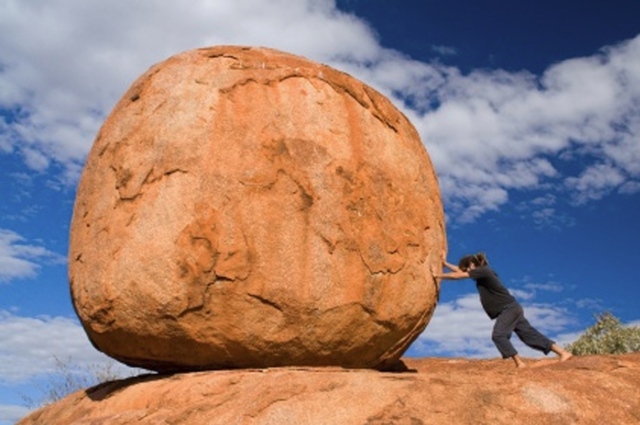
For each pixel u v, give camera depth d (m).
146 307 6.22
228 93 6.58
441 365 8.54
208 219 6.16
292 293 6.18
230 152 6.34
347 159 6.59
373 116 7.05
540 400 5.46
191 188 6.24
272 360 6.46
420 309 6.93
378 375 5.78
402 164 7.05
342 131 6.70
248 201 6.23
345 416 5.25
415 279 6.84
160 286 6.15
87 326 6.79
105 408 6.60
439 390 5.52
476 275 7.52
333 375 5.74
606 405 5.55
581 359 6.82
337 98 6.86
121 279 6.28
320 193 6.38
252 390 5.68
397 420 5.20
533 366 7.06
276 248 6.20
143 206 6.33
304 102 6.68
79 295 6.73
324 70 7.02
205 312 6.17
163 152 6.40
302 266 6.23
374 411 5.29
